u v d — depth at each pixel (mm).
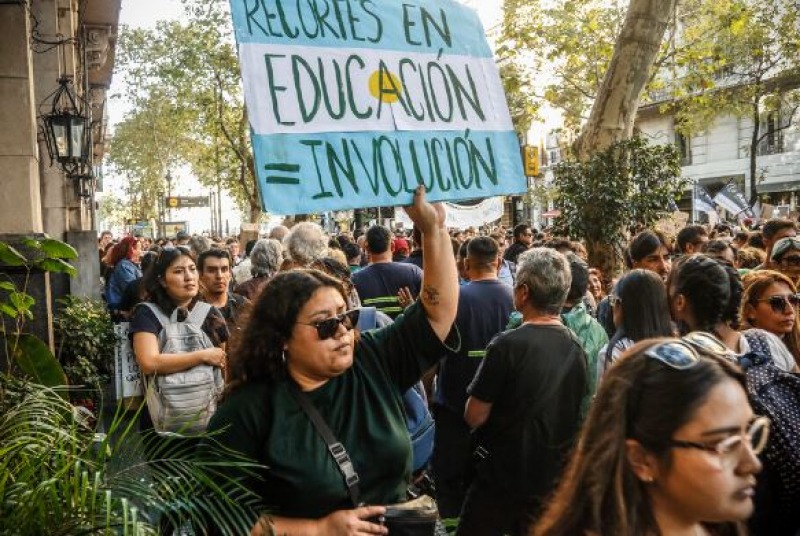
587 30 20516
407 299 6203
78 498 2510
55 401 3533
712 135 36312
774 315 3930
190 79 28828
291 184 2838
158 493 2650
